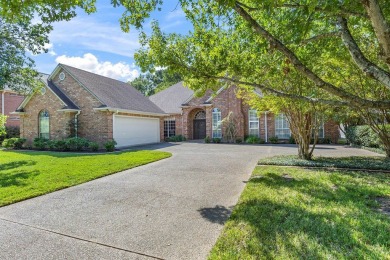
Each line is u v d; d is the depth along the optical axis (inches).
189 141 898.7
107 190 237.0
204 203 196.7
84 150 615.2
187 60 211.8
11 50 446.0
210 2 181.0
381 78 122.9
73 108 668.7
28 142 732.7
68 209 187.0
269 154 485.1
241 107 820.6
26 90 522.9
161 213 176.6
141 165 370.9
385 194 195.6
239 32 205.5
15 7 153.9
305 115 370.0
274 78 300.5
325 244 118.7
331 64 277.0
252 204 178.1
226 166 356.8
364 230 132.0
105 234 144.6
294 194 199.2
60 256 121.3
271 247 117.7
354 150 521.0
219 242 125.9
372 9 109.7
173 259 117.9
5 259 119.2
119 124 680.4
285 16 159.9
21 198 209.9
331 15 136.0
